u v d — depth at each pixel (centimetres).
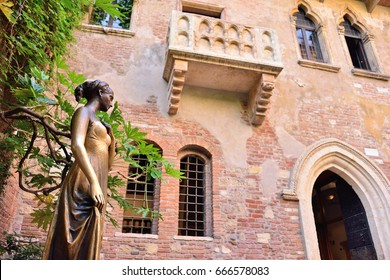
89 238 222
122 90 728
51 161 387
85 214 229
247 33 746
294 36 939
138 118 705
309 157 764
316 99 852
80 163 230
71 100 679
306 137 792
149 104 727
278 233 664
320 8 1024
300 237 671
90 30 779
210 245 619
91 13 831
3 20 418
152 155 426
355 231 796
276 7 970
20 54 446
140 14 838
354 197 811
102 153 257
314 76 887
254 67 705
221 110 763
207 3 902
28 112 313
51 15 480
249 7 939
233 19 901
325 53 951
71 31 592
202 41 707
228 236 636
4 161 462
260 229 659
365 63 1000
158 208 640
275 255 641
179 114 731
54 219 229
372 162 791
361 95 895
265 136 762
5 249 465
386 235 723
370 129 850
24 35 423
